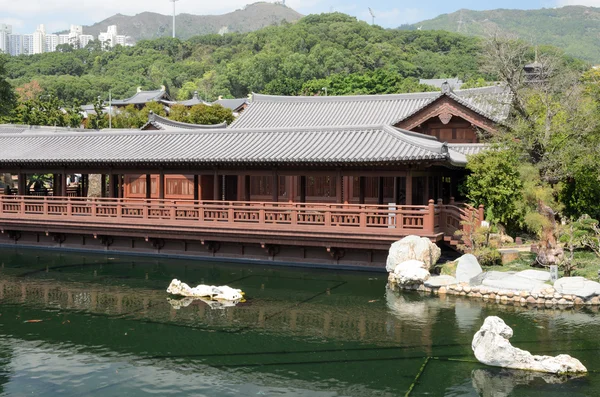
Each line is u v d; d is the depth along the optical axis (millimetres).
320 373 14641
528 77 32938
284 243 25938
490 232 24734
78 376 14633
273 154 27344
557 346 15945
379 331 17672
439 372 14547
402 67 136250
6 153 33656
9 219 31172
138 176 36969
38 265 27672
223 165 28969
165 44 197000
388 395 13336
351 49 154125
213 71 158250
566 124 25000
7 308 20750
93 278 25109
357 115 41812
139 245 29969
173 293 22594
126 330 18203
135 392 13641
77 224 29812
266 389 13773
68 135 35344
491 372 14484
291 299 21484
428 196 28172
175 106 70500
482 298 20797
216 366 15203
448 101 34062
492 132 30609
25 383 14188
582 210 27016
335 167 26781
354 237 24500
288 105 45438
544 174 24609
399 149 25547
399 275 22125
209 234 27328
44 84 134250
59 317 19641
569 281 20391
